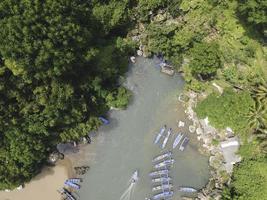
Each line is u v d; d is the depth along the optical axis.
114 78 61.16
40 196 59.72
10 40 46.59
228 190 58.31
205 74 60.78
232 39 59.06
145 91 62.75
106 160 60.91
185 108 62.44
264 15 53.06
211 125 59.41
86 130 59.00
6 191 59.31
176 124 62.19
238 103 57.56
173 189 60.72
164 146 61.59
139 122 62.06
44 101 52.41
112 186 60.44
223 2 57.66
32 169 56.91
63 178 60.16
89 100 59.62
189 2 58.66
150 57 62.62
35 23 47.47
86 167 60.41
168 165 61.22
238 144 60.03
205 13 58.59
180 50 60.88
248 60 59.53
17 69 48.00
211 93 60.47
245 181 56.94
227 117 57.81
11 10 47.00
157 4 58.88
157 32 59.75
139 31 61.94
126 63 61.81
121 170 60.81
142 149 61.47
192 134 61.91
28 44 47.12
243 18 57.47
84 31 52.66
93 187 60.28
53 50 48.97
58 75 52.25
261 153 58.69
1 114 51.78
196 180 61.16
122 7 57.69
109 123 61.53
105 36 60.34
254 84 59.50
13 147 52.75
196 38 59.50
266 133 57.97
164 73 62.88
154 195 60.44
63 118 55.72
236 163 59.72
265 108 57.38
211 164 61.25
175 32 59.72
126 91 61.25
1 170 53.81
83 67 57.22
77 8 53.62
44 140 56.28
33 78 51.25
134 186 60.50
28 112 53.50
